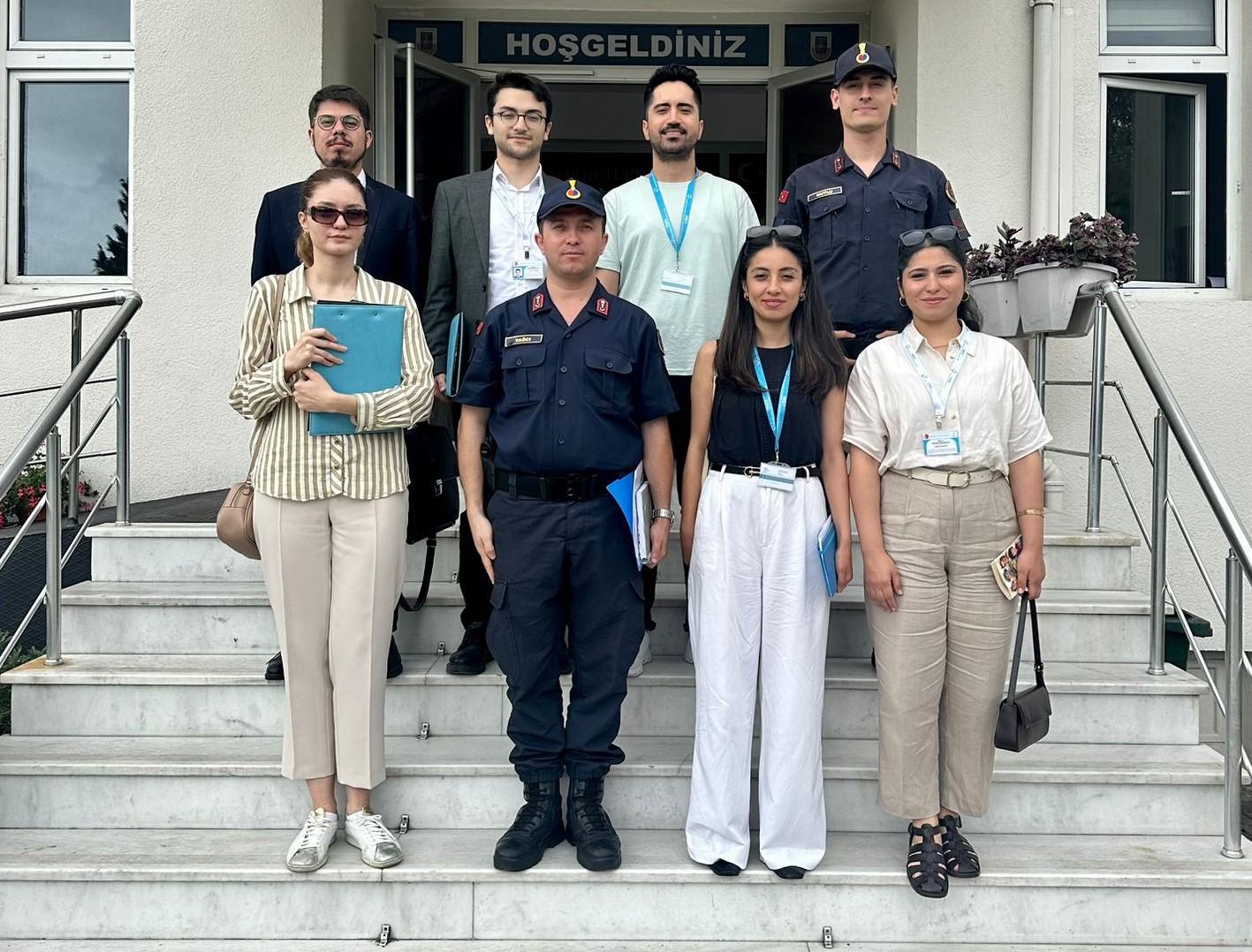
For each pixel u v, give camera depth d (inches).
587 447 105.6
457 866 108.6
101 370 203.3
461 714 128.7
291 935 108.8
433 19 243.8
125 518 150.1
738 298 108.0
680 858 111.0
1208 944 109.1
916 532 106.4
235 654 138.0
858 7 240.5
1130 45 206.2
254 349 108.0
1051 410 198.7
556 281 108.6
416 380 108.7
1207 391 199.0
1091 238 151.8
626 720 128.6
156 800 118.6
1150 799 118.5
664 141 128.8
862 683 127.3
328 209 105.3
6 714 146.2
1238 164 207.9
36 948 107.0
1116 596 143.1
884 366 108.0
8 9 211.2
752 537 106.3
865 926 109.5
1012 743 103.1
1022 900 109.1
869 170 134.7
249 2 203.6
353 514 107.9
